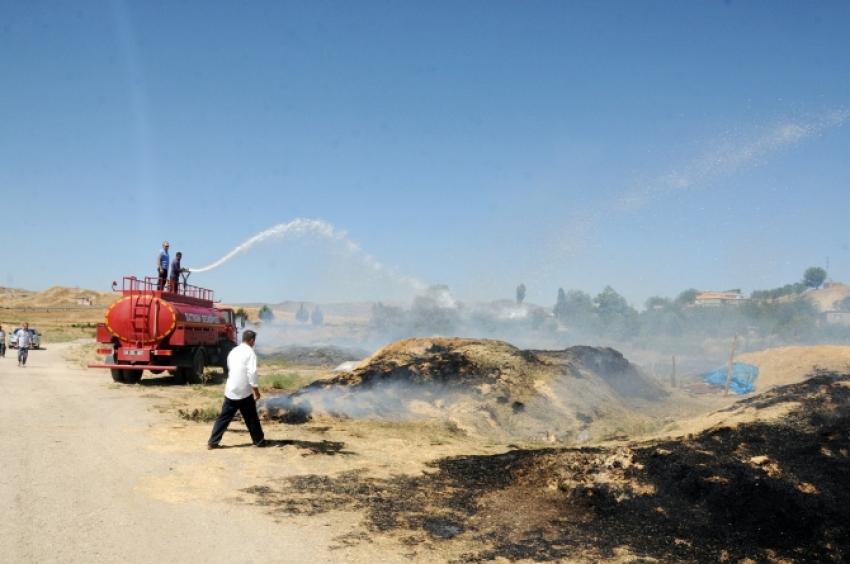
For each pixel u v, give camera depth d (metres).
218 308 23.59
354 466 8.94
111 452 9.26
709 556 5.90
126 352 19.48
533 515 6.98
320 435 11.16
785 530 6.28
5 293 155.38
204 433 10.96
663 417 15.12
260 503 7.12
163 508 6.80
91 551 5.50
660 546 6.12
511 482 8.21
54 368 24.59
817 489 6.65
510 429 12.69
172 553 5.57
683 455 7.69
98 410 13.41
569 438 12.45
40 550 5.45
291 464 8.93
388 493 7.68
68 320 95.38
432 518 6.82
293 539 6.05
